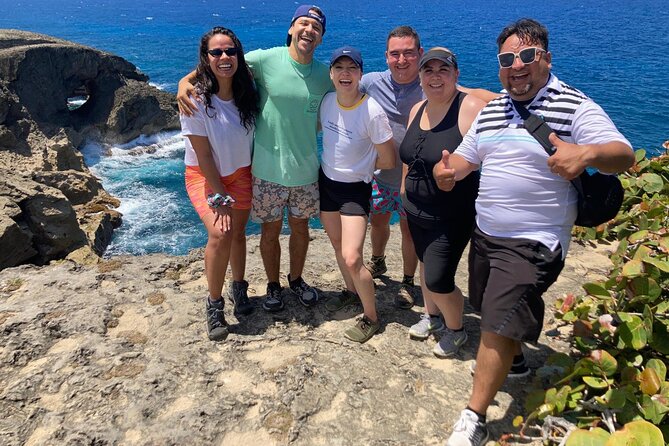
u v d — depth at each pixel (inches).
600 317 130.8
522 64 108.4
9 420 124.8
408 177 140.6
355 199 154.2
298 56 151.2
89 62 1210.6
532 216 112.7
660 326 128.5
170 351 148.9
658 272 135.0
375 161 155.3
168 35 3326.8
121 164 1092.5
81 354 146.3
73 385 135.3
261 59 152.6
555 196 111.2
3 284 182.1
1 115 933.2
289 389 134.0
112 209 822.5
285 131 153.1
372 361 146.0
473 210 138.4
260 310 173.5
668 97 1391.5
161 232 775.1
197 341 154.2
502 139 114.6
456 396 134.0
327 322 167.2
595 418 113.3
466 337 149.4
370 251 220.5
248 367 144.3
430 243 139.1
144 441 119.6
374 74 175.5
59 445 118.1
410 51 158.2
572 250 211.0
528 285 109.7
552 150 106.9
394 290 187.0
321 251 222.4
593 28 3176.7
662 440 97.7
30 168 877.8
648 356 130.0
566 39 2623.0
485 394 114.6
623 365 125.3
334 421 125.6
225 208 149.3
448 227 137.1
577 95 108.9
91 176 872.3
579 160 100.0
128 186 959.0
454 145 130.8
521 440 117.6
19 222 610.2
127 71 1305.4
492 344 112.9
